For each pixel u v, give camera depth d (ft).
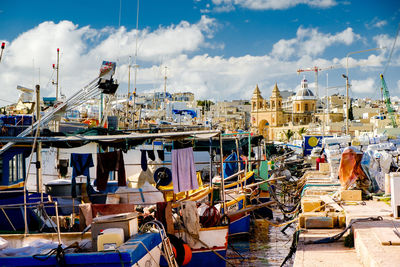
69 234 36.58
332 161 79.41
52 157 59.16
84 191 52.34
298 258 32.48
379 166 64.75
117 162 45.01
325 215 45.78
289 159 163.12
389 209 44.62
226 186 66.18
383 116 280.51
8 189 45.03
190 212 42.55
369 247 28.86
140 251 30.50
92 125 63.67
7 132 46.55
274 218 83.61
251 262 51.01
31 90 67.36
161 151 54.13
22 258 29.37
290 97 638.12
